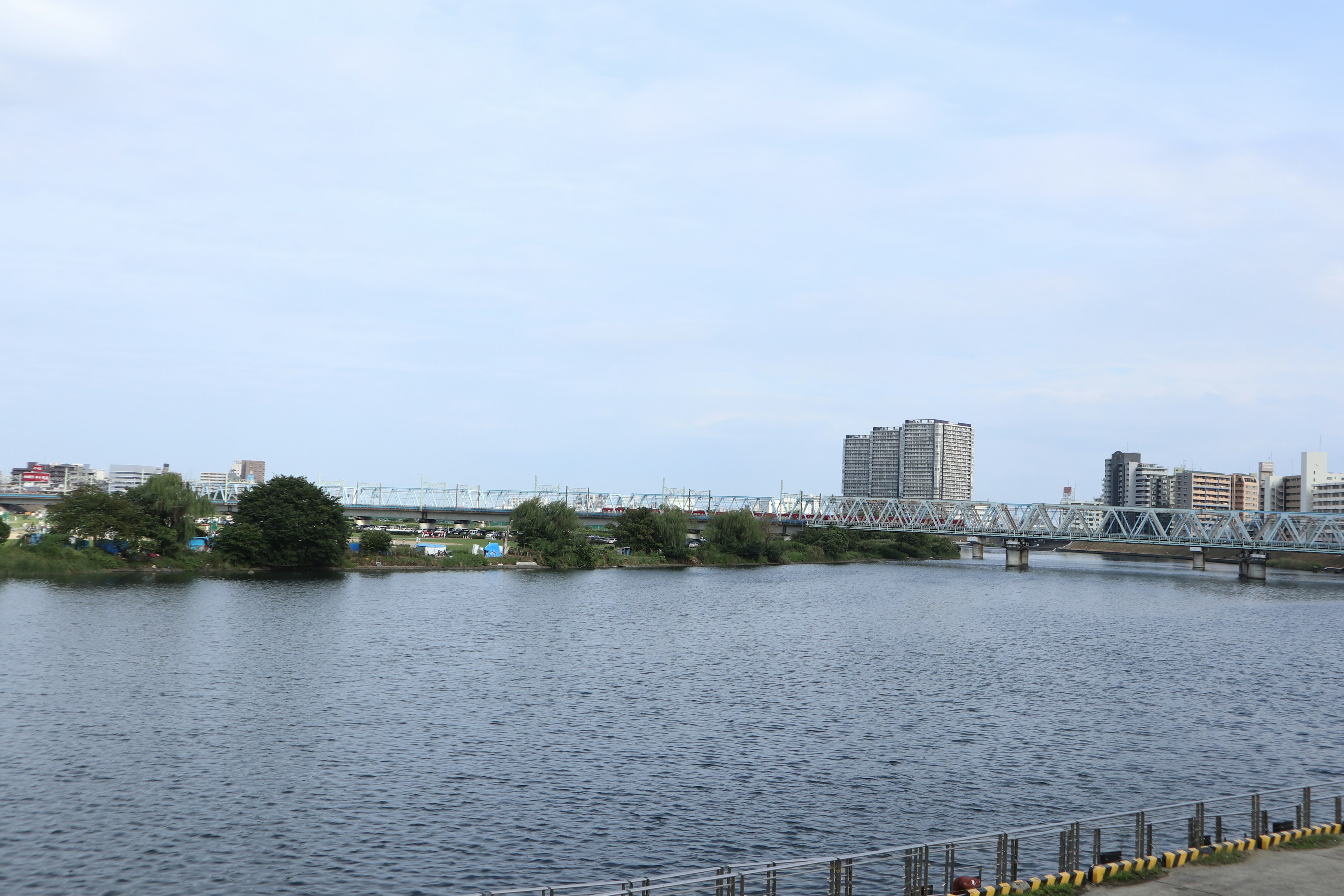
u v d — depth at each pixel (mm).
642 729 85125
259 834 59438
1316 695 106250
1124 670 120562
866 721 89312
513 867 54969
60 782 67938
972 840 44438
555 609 169125
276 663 111062
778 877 53219
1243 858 45375
